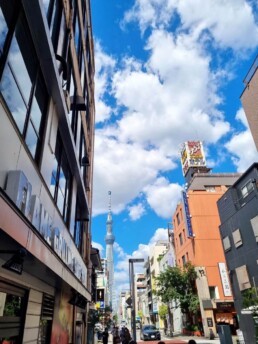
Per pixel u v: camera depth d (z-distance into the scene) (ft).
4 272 18.03
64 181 37.52
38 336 25.76
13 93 18.56
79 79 50.55
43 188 24.52
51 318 30.63
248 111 67.10
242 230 71.97
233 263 75.82
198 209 126.93
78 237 50.01
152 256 229.25
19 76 19.80
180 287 114.11
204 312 104.22
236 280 73.10
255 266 65.67
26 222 15.11
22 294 21.68
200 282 111.34
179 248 144.15
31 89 22.50
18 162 18.33
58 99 28.66
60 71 30.86
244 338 66.54
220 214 85.35
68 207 40.19
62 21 33.63
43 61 24.39
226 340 47.32
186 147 187.42
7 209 12.67
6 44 17.69
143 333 110.01
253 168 68.74
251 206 67.97
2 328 18.13
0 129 15.48
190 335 116.57
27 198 17.74
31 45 22.47
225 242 80.74
